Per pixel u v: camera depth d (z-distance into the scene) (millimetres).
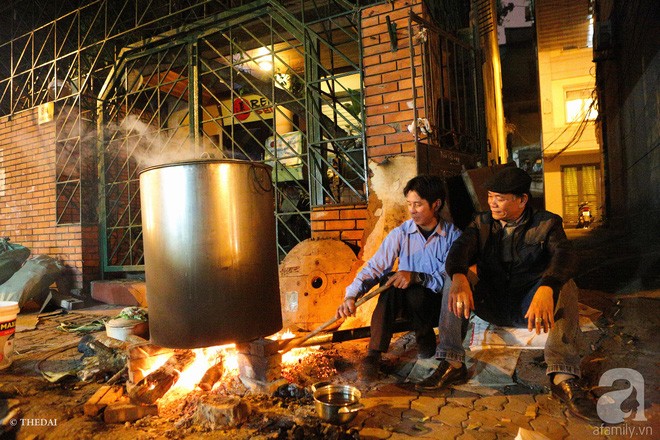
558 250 2383
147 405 2354
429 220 2902
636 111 11266
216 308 2562
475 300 2721
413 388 2627
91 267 6477
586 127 20734
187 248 2549
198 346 2559
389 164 4266
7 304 3158
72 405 2484
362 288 2951
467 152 4914
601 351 2951
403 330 2934
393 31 4273
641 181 11156
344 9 4902
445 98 4957
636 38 10289
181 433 2127
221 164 2588
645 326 3438
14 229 7195
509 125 18641
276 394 2510
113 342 3293
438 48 4609
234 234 2615
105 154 6617
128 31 6102
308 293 3916
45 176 6762
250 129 7223
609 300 4465
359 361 3139
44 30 7473
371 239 4211
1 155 7367
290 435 2031
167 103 7391
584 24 17234
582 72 20562
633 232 12023
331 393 2316
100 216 6582
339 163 5242
